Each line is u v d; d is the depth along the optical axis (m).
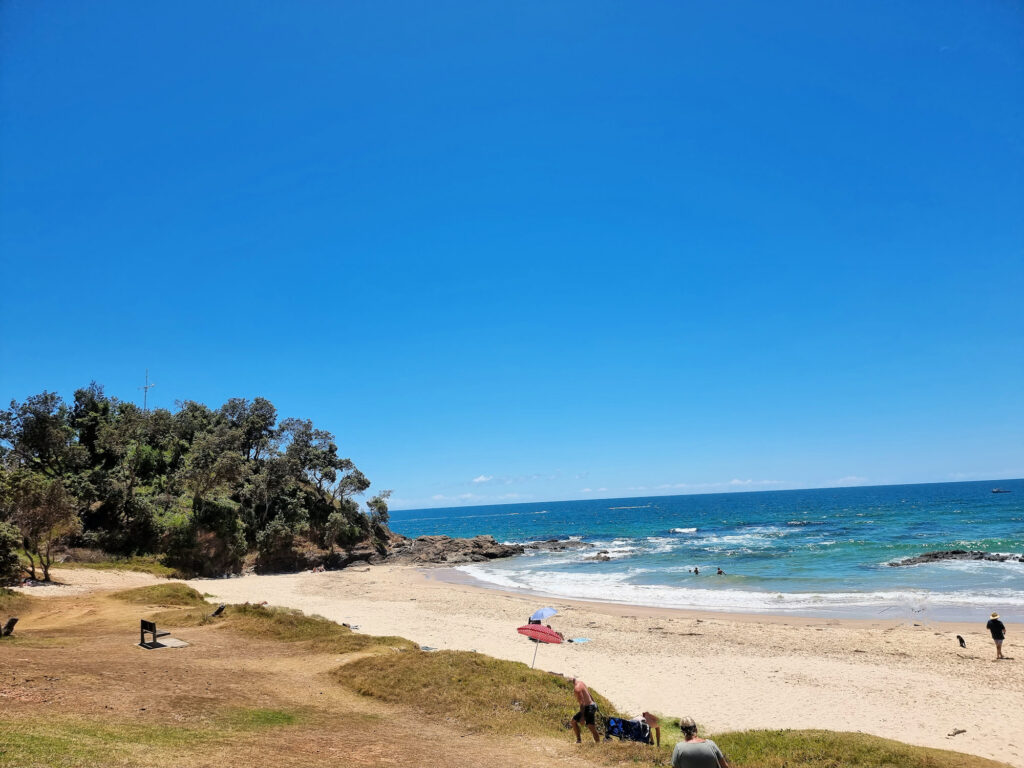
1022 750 15.92
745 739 13.79
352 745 11.49
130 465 63.94
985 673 22.95
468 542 88.25
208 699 13.47
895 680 22.34
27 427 60.91
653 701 20.59
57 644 18.78
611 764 11.52
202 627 23.33
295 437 82.75
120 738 9.74
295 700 14.59
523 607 39.84
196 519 61.31
